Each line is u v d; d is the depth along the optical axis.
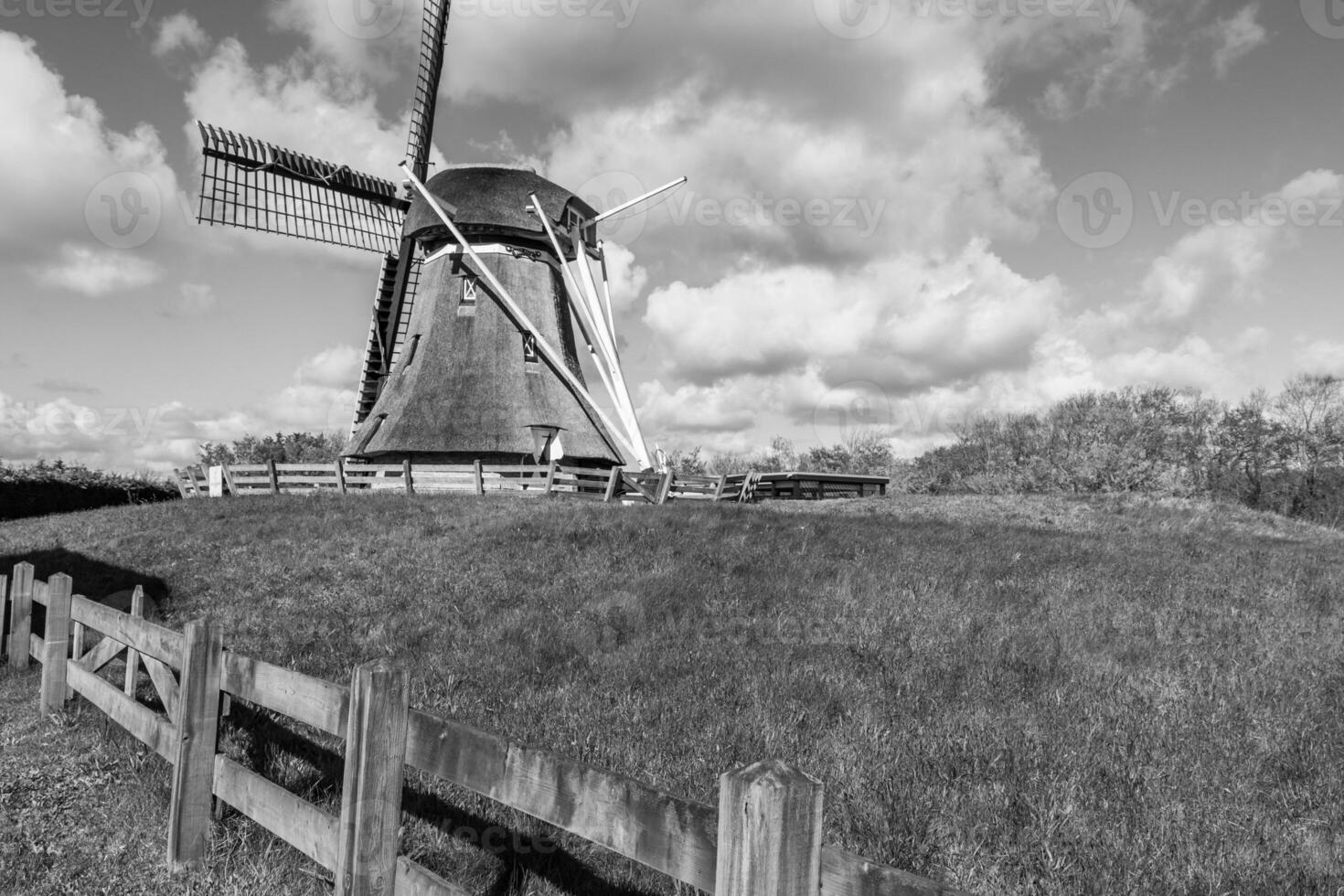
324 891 4.41
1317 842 4.66
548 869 4.54
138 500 34.59
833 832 4.73
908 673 7.87
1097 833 4.71
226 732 6.48
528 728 6.41
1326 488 56.19
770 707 6.86
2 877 4.75
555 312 31.28
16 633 9.63
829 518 19.59
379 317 33.69
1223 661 8.47
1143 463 48.53
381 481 24.80
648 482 26.23
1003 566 13.49
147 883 4.66
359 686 3.60
